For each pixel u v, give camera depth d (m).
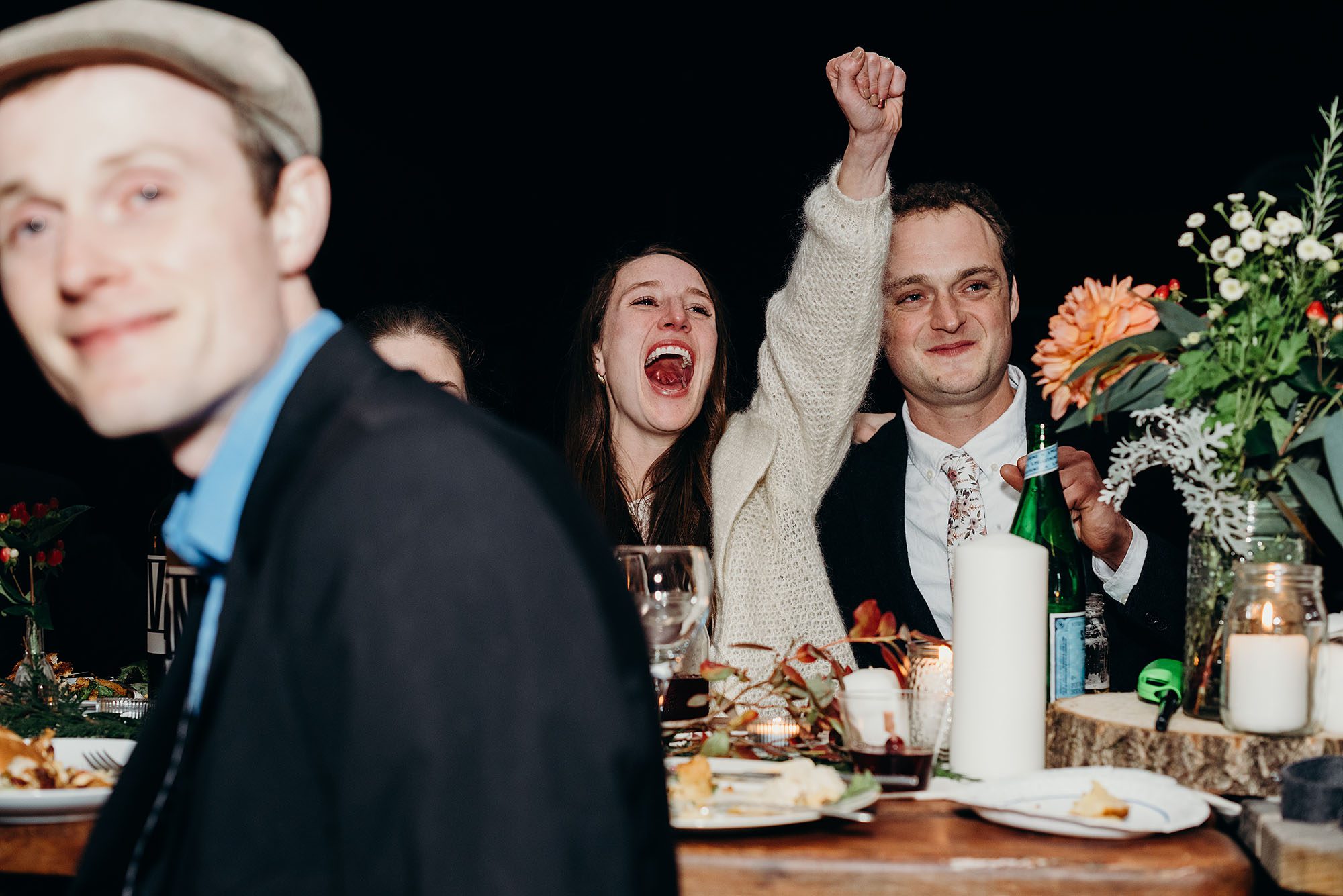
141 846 0.64
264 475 0.60
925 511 2.29
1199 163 5.74
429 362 2.26
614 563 0.63
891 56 5.93
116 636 2.39
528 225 6.25
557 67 6.13
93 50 0.61
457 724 0.49
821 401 2.03
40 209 0.62
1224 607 1.21
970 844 0.94
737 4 5.98
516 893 0.48
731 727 1.23
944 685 1.28
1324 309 1.21
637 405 2.20
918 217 2.25
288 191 0.66
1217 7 5.57
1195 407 1.28
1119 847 0.93
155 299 0.60
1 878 1.31
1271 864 0.96
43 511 1.61
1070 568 1.52
